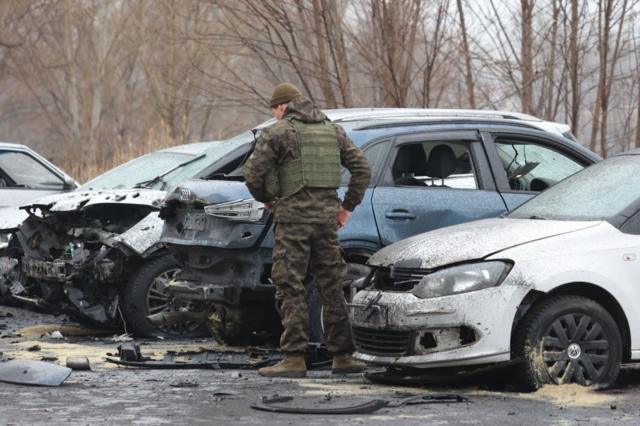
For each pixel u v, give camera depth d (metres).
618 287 15.30
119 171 27.16
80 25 93.06
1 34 95.50
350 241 18.39
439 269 15.30
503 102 32.72
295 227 16.45
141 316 21.95
